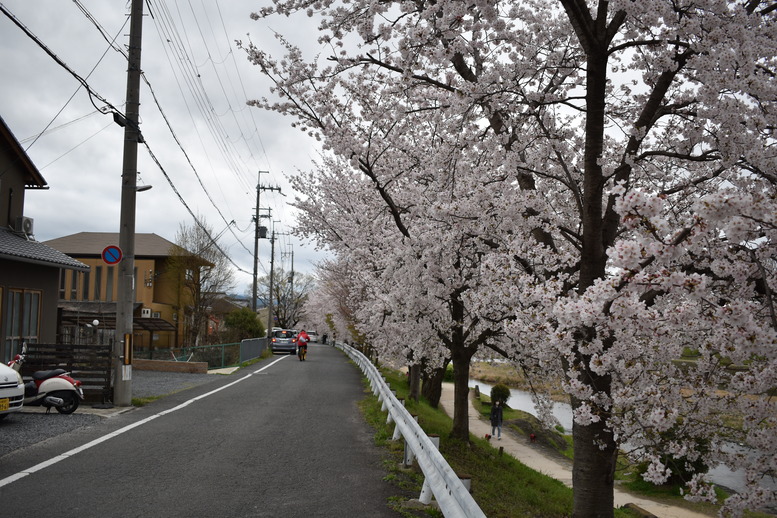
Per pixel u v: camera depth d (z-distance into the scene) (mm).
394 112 9203
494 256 7590
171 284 37500
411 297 10641
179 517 5117
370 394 15852
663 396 5070
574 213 9102
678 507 15102
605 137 9281
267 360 31547
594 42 6203
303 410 12164
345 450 8297
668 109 6914
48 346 11703
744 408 4812
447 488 5082
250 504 5590
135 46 12039
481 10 6469
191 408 11766
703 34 5836
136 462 7062
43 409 10883
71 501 5438
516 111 7906
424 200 9531
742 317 4000
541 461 20359
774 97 5418
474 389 38281
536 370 11695
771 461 4684
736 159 5805
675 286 4020
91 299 37719
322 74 9016
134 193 11992
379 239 13359
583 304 4254
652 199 3730
